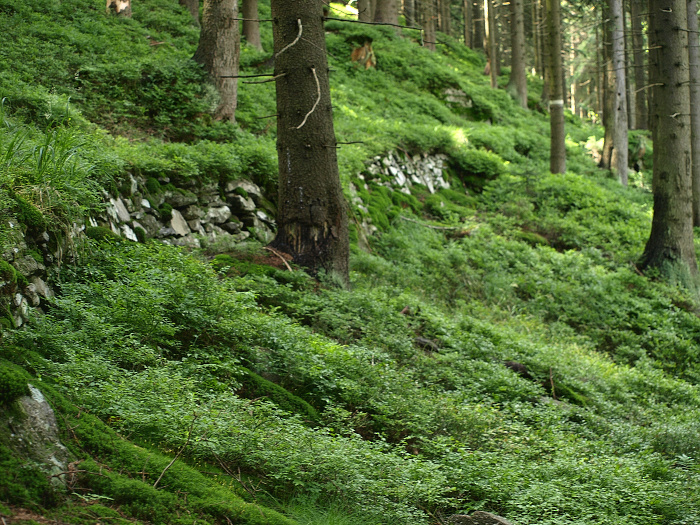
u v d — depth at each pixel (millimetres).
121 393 4160
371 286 10227
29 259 5145
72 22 15008
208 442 3928
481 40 43531
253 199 10945
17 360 4074
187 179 9648
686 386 9977
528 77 38688
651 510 4852
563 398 8203
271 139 13375
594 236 15859
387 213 13805
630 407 8719
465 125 22156
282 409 5391
